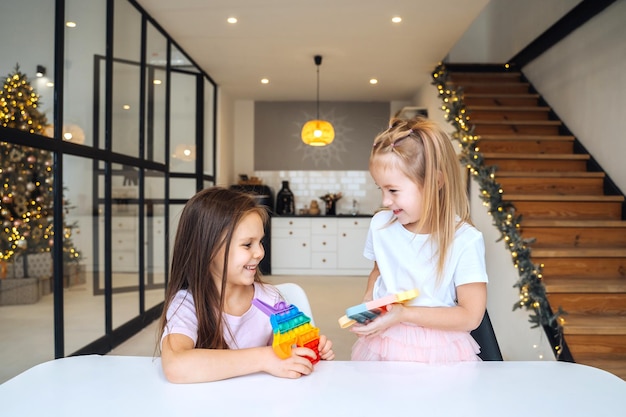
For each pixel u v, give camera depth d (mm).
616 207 3686
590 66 4238
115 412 715
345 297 5301
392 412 711
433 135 1042
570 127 4637
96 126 3326
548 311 2715
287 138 7750
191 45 5090
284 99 7641
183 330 964
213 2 4008
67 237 2930
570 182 3957
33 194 2592
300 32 4688
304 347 890
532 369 909
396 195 1048
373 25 4496
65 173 2920
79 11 3074
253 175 7750
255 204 1036
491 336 1326
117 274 3660
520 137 4520
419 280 1115
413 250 1134
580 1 4590
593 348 2625
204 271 1016
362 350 1233
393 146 1025
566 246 3367
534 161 4250
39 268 2631
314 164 7750
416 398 764
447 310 1029
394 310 962
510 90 5641
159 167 4578
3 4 2311
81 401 756
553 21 5141
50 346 2721
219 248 988
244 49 5207
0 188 2322
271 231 7066
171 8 4133
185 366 829
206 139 6273
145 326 4180
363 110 7762
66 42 2908
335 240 7027
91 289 3234
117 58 3666
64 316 2863
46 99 2701
